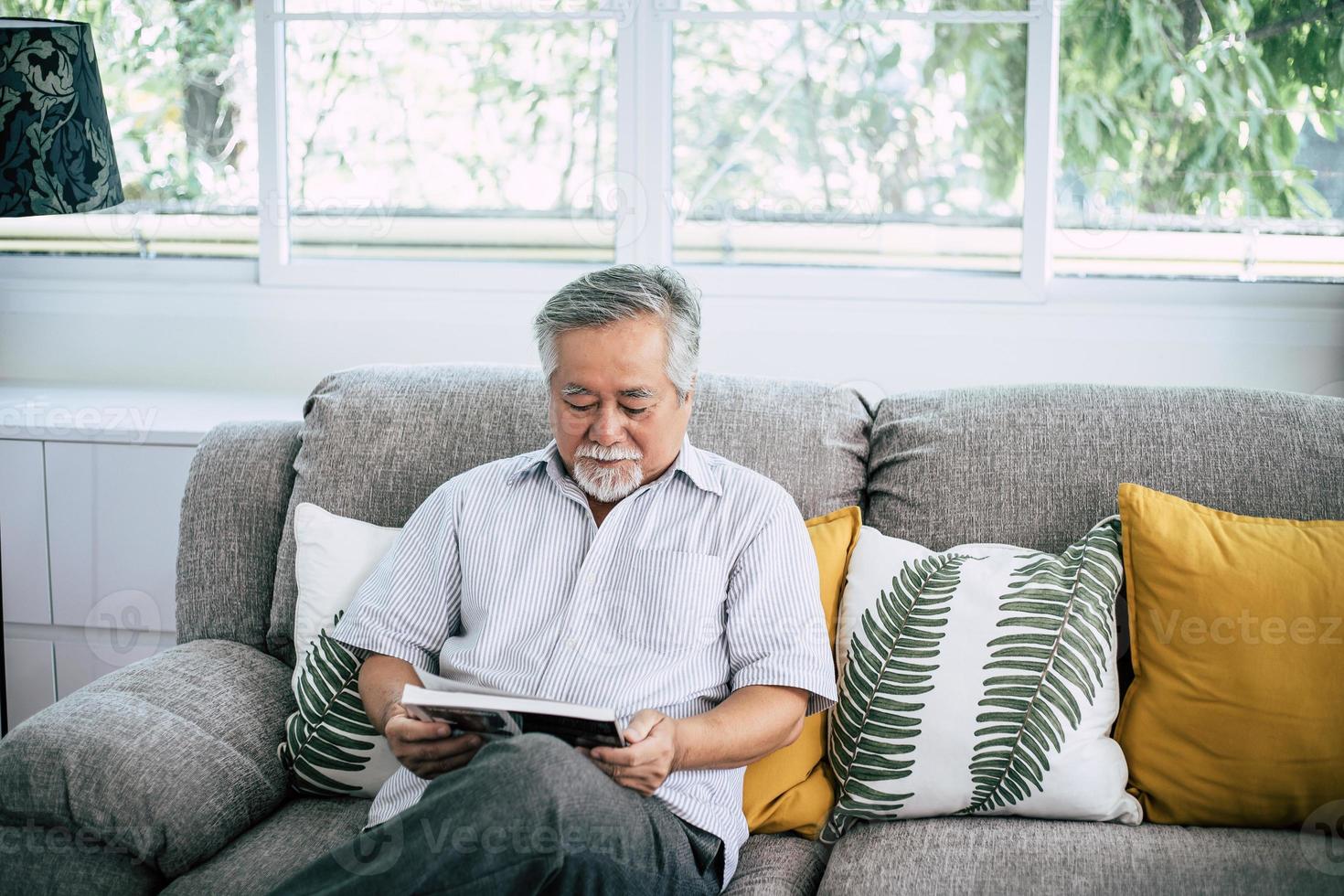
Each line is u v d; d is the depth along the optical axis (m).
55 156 1.99
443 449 1.71
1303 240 2.20
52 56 1.97
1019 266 2.29
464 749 1.28
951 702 1.46
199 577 1.74
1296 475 1.58
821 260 2.36
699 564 1.47
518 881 1.16
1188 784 1.44
